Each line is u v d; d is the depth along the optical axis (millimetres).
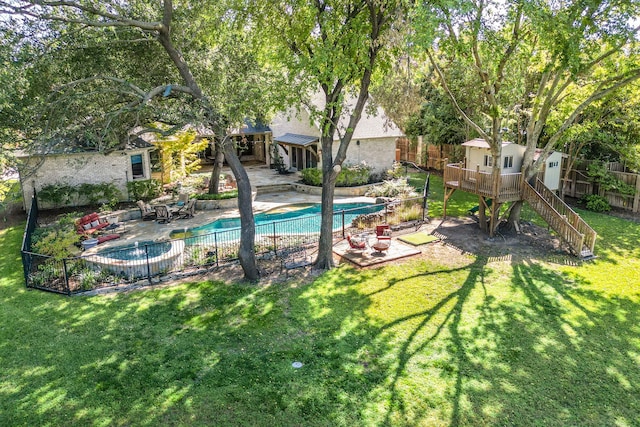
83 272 14914
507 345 10805
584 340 11008
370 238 18625
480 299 13219
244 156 39719
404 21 13469
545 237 18609
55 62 13156
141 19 14320
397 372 9781
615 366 9977
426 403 8820
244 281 14648
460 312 12445
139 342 11078
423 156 35938
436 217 21922
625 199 22938
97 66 14320
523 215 21984
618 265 15680
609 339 11047
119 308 12859
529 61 17047
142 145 24766
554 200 18938
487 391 9164
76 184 23719
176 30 14523
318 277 14961
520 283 14281
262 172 33750
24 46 11695
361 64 14594
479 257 16516
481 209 19391
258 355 10500
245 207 14180
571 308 12633
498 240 18312
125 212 22000
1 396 9117
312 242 18312
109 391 9242
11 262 16516
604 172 22781
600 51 16562
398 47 14266
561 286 14055
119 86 12992
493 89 17469
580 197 24906
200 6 14242
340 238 18828
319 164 29641
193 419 8438
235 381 9539
